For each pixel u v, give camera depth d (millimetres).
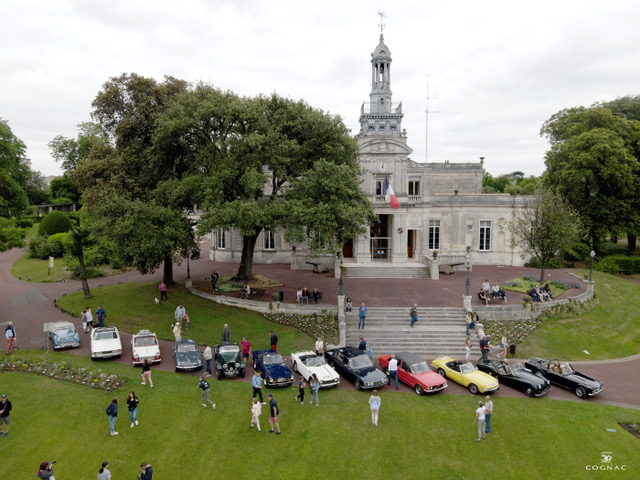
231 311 35156
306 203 34875
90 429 20172
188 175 38188
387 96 63031
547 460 18766
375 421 20891
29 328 31719
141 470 16984
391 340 31359
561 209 39875
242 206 32281
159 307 35375
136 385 24016
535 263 51938
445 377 26547
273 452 19000
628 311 38719
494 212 52812
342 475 17766
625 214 50562
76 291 40500
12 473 17312
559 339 32469
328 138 37469
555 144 59719
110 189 36906
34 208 81125
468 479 17625
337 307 34250
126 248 33250
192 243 36344
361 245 49406
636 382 26766
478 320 34062
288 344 30578
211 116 35688
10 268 50531
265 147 34594
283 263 53969
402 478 17672
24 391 22797
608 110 51500
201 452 18891
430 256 48594
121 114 40844
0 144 44344
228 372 25219
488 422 20547
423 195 49906
